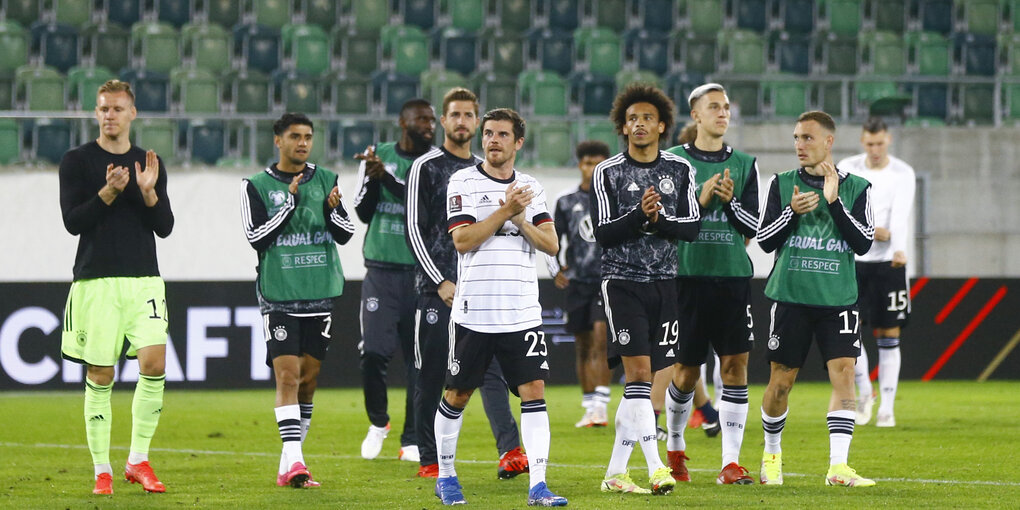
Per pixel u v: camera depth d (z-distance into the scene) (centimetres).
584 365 3306
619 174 1970
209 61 6062
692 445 2733
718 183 2095
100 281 2000
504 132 1827
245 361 4206
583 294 3262
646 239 1944
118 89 2023
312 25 6378
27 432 3108
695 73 5841
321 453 2658
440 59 6219
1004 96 5972
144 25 6025
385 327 2483
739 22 6556
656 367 1961
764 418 2075
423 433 2220
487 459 2514
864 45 6362
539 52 6272
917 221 4866
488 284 1811
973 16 6556
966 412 3472
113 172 1933
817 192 2052
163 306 2064
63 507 1841
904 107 5247
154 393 2052
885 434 2920
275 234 2128
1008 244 4972
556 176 4553
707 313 2102
